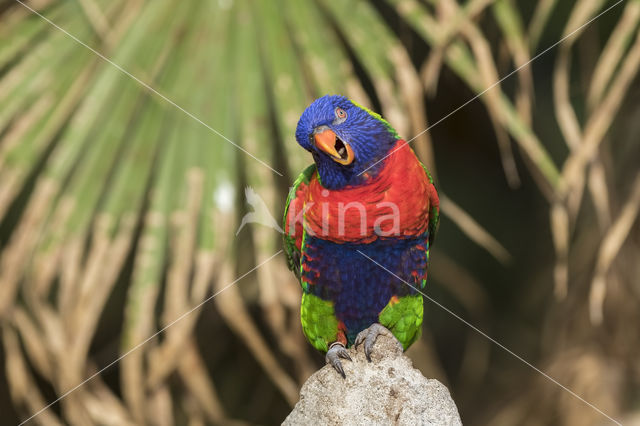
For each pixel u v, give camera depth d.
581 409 8.60
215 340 8.88
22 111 5.67
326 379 3.96
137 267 5.27
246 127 5.43
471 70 5.81
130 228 5.34
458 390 10.71
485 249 10.54
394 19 7.65
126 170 5.41
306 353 6.40
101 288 5.30
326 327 4.94
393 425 3.82
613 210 7.81
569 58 9.41
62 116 5.64
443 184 10.23
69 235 5.34
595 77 6.34
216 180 5.36
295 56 5.64
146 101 5.53
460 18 5.86
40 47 5.82
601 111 6.08
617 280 8.30
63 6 5.91
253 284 7.27
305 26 5.70
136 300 5.26
